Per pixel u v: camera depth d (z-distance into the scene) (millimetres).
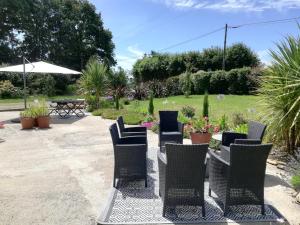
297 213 3574
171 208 3648
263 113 6012
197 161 3355
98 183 4602
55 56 38312
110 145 7223
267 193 4145
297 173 4434
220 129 7625
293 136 5695
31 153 6500
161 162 3623
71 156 6219
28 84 25594
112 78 21547
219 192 3611
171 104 17156
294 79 5430
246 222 3330
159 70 30219
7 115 13586
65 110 13875
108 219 3389
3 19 33906
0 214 3576
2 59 33875
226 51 28656
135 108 14469
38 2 36562
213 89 24891
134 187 4395
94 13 41188
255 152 3307
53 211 3652
